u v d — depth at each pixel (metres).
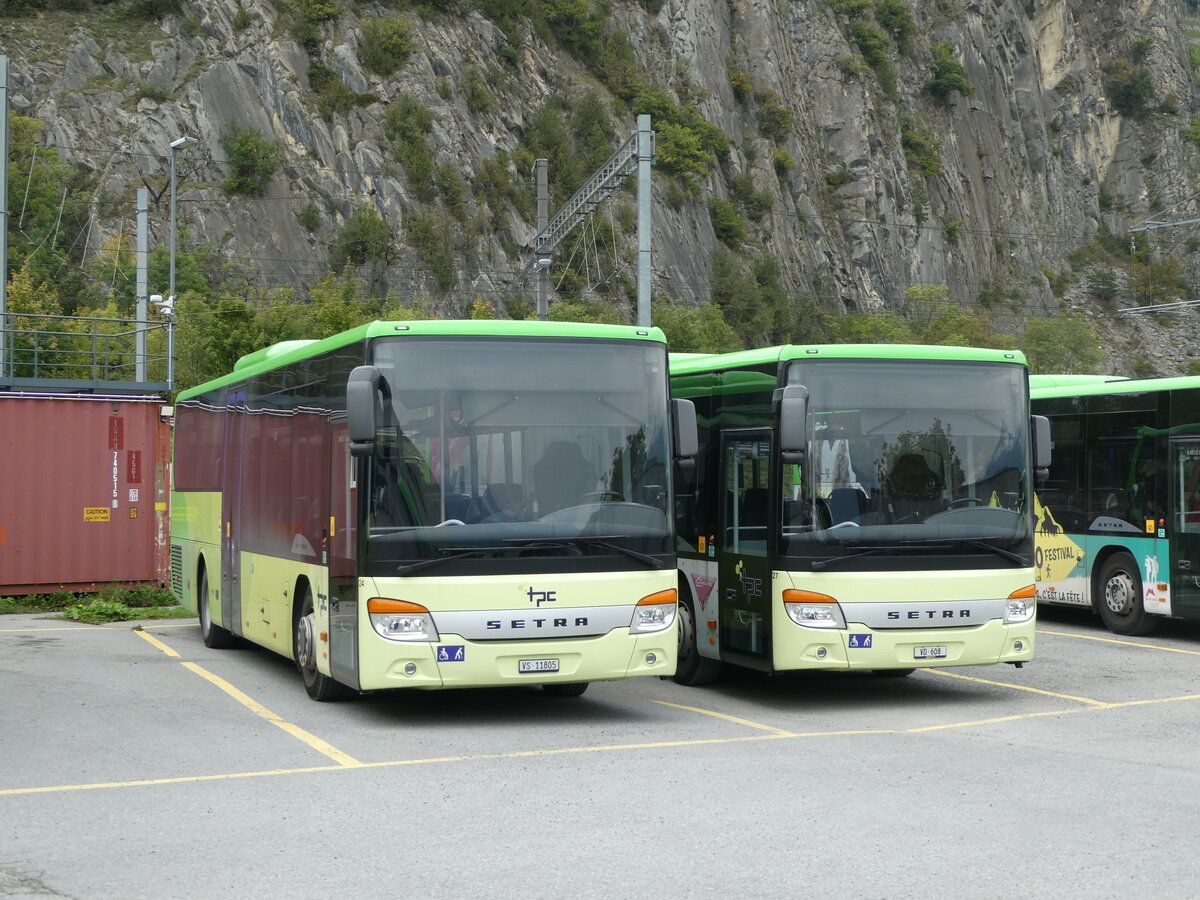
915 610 11.40
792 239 126.19
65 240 77.38
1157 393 16.88
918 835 7.02
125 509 20.98
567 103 109.50
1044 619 19.53
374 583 10.06
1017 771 8.77
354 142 90.00
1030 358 122.81
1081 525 18.05
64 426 20.62
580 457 10.48
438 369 10.30
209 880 6.18
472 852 6.68
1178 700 12.12
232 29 90.81
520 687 12.95
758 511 11.94
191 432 17.27
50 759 9.10
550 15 116.75
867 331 116.81
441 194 91.62
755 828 7.17
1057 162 181.00
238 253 81.00
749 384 12.23
